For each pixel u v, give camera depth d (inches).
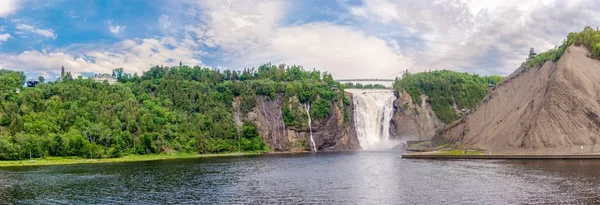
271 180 4330.7
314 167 5851.4
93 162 7357.3
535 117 6092.5
